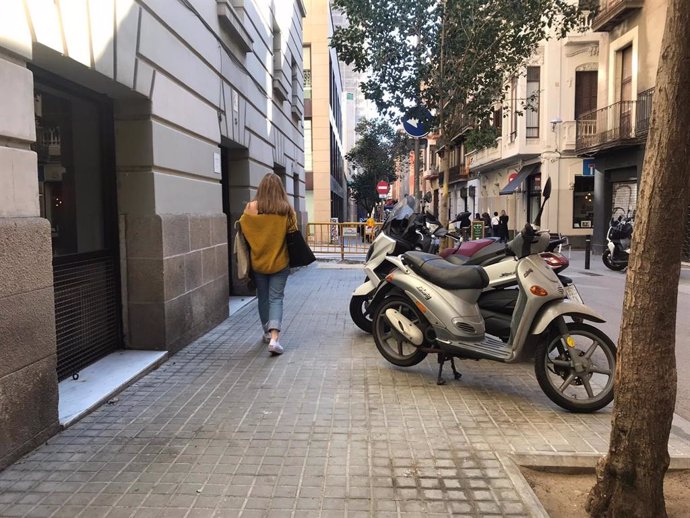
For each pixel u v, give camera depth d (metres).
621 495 2.74
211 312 7.24
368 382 5.10
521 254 4.69
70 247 5.00
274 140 12.73
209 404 4.49
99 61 4.56
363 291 6.75
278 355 5.98
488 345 4.92
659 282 2.64
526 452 3.60
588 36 24.06
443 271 5.03
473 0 9.34
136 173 5.64
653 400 2.66
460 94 10.21
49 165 4.68
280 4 13.30
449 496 3.07
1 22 3.30
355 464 3.45
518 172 28.72
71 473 3.29
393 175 50.91
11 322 3.33
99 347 5.46
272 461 3.48
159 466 3.40
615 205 21.20
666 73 2.51
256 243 6.09
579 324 4.49
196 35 6.86
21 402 3.46
